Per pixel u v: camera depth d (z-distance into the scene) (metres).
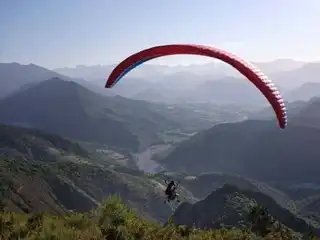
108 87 12.56
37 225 11.23
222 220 154.12
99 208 12.65
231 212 157.38
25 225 11.27
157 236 11.80
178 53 11.28
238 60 10.47
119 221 11.99
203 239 12.71
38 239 9.98
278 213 163.00
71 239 10.11
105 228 11.26
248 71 10.16
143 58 11.72
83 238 10.34
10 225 11.21
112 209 12.45
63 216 12.41
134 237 11.29
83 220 11.48
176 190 13.28
